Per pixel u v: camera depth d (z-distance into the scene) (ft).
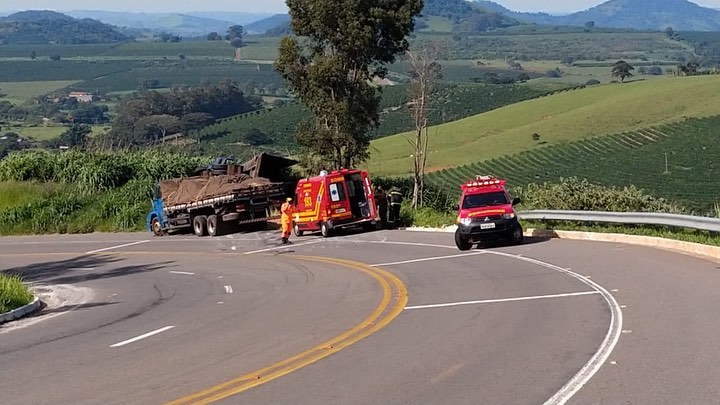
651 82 372.79
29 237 143.23
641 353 35.73
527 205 106.42
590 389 30.76
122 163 163.02
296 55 135.85
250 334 47.21
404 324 46.65
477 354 37.73
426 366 36.06
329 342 42.88
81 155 170.09
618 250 72.02
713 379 31.22
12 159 171.53
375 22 132.46
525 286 57.00
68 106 424.05
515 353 37.35
